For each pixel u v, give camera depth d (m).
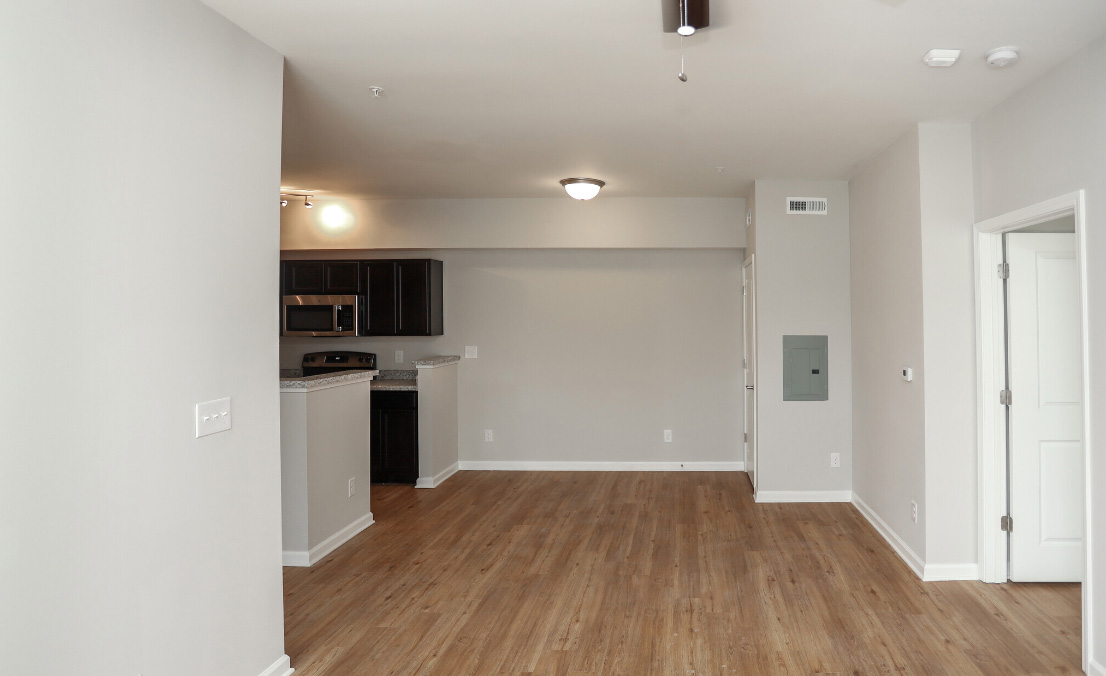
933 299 3.77
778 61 2.93
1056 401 3.63
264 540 2.67
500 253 6.68
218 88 2.42
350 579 3.83
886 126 3.89
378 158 4.65
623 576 3.84
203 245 2.32
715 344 6.52
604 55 2.87
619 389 6.61
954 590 3.61
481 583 3.76
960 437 3.77
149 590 2.08
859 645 2.99
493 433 6.73
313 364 6.84
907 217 4.01
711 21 2.54
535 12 2.46
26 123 1.68
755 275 5.45
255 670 2.60
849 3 2.39
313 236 6.31
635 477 6.33
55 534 1.76
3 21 1.62
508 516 5.08
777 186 5.39
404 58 2.89
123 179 1.98
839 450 5.41
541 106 3.54
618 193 5.91
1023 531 3.66
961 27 2.58
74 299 1.81
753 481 5.82
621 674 2.76
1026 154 3.21
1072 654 2.89
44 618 1.74
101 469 1.90
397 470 6.05
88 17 1.85
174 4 2.19
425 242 6.23
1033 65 2.96
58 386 1.77
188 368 2.24
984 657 2.87
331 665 2.86
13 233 1.65
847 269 5.37
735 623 3.23
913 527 3.97
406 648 3.00
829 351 5.39
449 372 6.51
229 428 2.45
